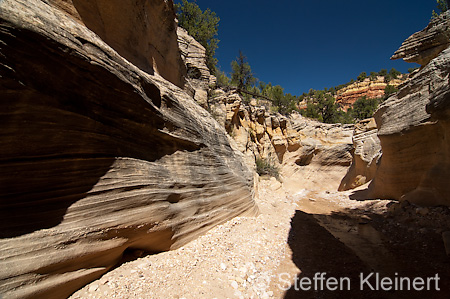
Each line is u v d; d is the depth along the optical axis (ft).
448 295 11.84
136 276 10.85
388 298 11.81
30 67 7.32
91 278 9.66
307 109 134.10
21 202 7.92
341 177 91.61
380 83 263.49
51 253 8.06
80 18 13.46
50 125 8.29
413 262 15.90
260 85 115.85
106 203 10.30
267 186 54.95
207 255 14.55
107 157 10.61
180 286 11.16
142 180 12.26
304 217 31.32
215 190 20.11
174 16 25.18
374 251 18.35
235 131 63.41
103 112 10.31
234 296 11.44
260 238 19.38
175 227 14.32
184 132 17.13
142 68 18.93
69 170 9.16
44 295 7.80
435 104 21.17
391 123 33.50
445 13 33.73
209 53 73.41
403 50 38.40
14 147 7.61
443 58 28.68
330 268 15.29
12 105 7.17
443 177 24.49
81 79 8.96
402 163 31.89
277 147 86.28
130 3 16.71
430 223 22.41
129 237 11.32
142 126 12.72
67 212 8.96
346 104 274.77
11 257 7.10
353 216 32.07
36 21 7.30
